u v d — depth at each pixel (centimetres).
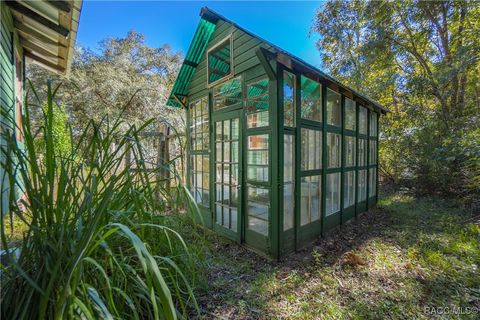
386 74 773
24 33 372
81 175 131
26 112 114
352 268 269
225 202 372
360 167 502
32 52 443
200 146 440
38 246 120
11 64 344
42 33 348
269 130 287
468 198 537
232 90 352
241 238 334
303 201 328
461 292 224
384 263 280
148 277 102
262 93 300
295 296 216
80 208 120
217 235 377
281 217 286
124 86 988
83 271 119
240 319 185
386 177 824
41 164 128
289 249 305
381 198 656
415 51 714
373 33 754
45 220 123
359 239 359
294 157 308
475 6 580
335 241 350
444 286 234
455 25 630
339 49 1018
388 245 334
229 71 354
